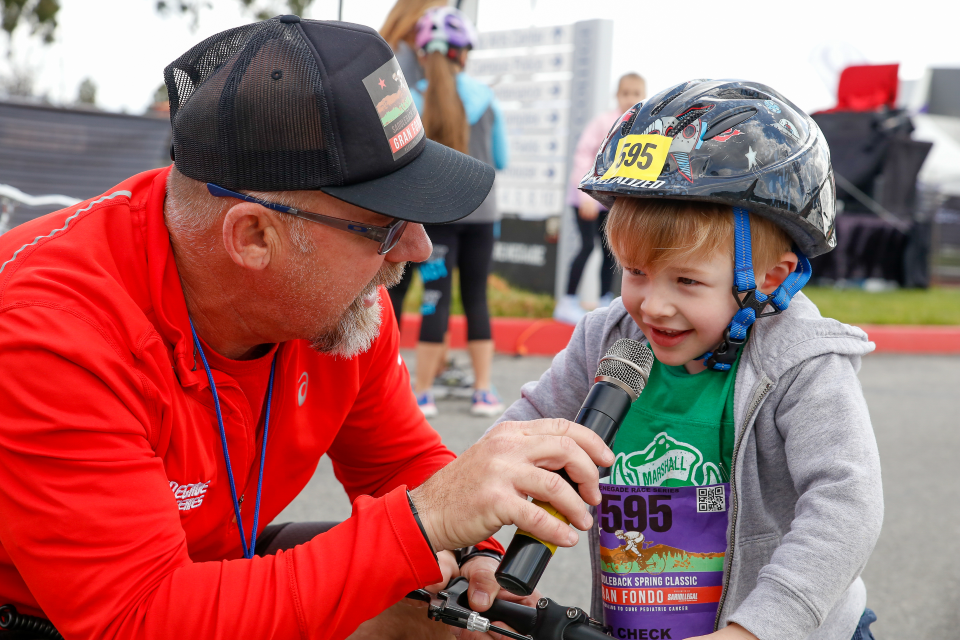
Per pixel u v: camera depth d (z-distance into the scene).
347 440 1.66
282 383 1.37
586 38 7.14
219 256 1.20
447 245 4.19
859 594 1.39
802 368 1.31
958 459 4.07
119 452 1.07
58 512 1.03
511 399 4.84
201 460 1.25
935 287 10.47
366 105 1.17
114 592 1.05
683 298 1.30
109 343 1.10
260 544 1.63
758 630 1.12
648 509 1.41
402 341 6.50
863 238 9.67
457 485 1.13
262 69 1.15
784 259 1.36
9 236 1.22
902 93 12.09
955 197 10.91
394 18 4.23
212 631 1.05
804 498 1.22
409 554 1.09
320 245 1.20
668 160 1.28
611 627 1.42
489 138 4.42
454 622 1.26
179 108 1.22
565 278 7.22
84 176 6.56
